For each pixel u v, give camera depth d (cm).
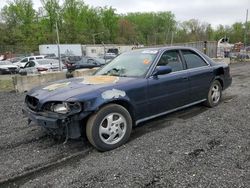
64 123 402
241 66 1984
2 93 1118
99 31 8288
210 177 336
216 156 390
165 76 521
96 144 421
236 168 355
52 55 3853
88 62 2323
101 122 423
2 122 623
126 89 454
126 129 452
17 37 6581
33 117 434
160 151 415
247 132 479
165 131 502
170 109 541
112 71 534
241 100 727
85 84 458
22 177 365
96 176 353
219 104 687
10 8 6825
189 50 610
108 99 424
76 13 7331
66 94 418
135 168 367
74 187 330
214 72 645
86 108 406
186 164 371
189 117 585
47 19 6994
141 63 523
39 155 428
